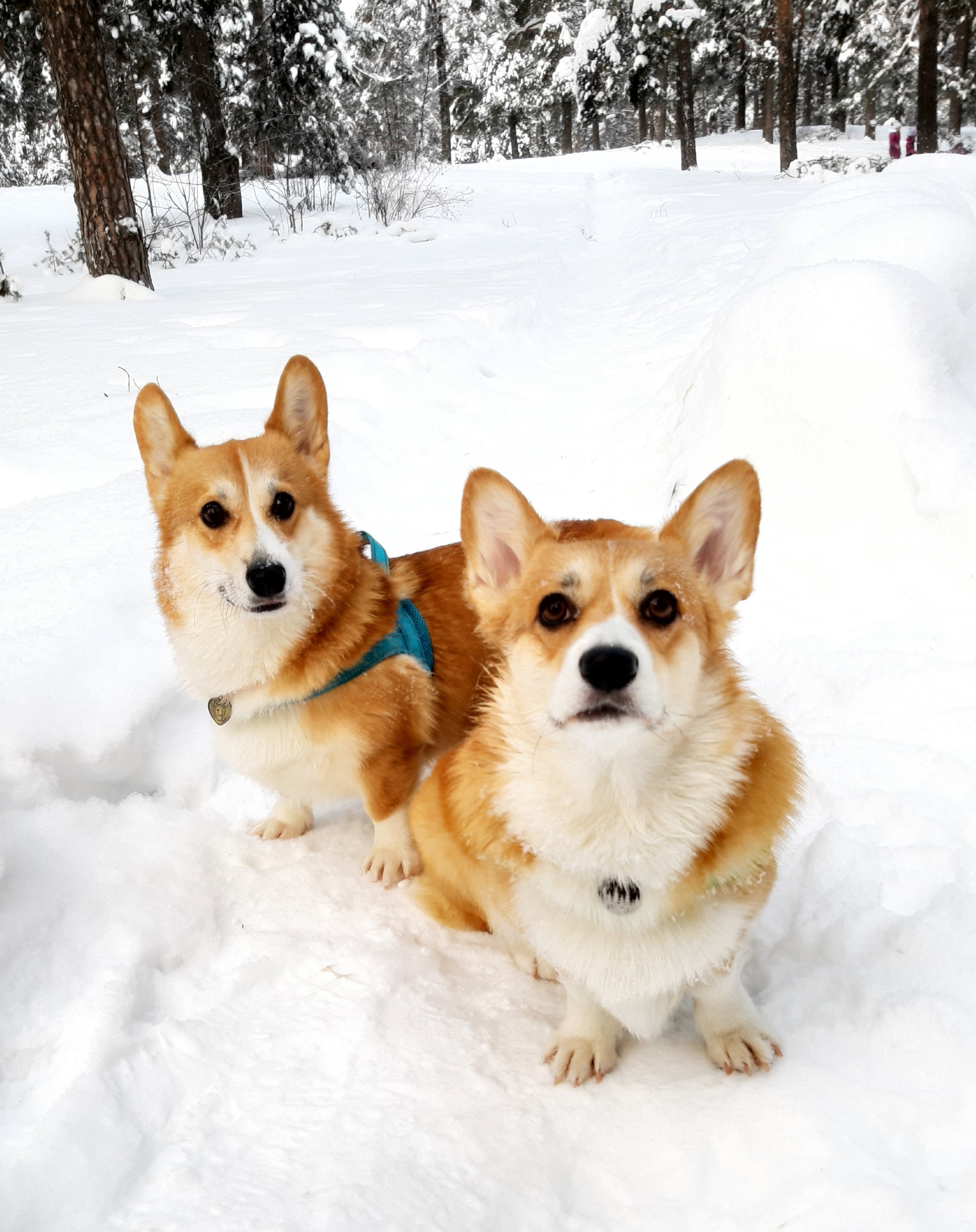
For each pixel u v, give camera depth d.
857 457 1.30
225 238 5.48
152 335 2.72
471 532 0.74
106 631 1.16
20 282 3.73
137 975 0.82
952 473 1.21
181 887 0.93
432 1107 0.72
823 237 1.62
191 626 0.91
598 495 1.69
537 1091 0.73
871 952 0.80
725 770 0.68
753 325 1.47
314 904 0.94
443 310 2.83
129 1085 0.72
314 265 4.70
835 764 1.00
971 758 1.00
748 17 10.94
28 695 1.01
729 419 1.48
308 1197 0.64
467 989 0.85
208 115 6.26
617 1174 0.67
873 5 10.72
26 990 0.79
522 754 0.70
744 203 5.87
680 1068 0.75
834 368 1.33
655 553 0.69
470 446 2.02
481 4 14.09
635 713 0.63
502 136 17.42
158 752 1.12
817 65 13.53
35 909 0.85
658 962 0.69
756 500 0.70
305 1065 0.75
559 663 0.66
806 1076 0.70
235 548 0.87
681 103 11.03
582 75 12.14
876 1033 0.72
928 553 1.22
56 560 1.30
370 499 1.74
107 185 3.61
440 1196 0.65
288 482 0.91
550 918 0.71
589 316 3.35
